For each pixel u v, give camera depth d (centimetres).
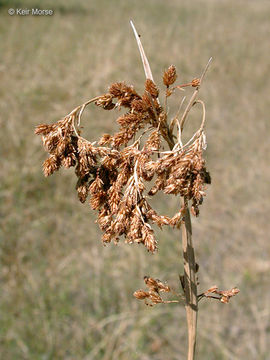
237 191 704
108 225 151
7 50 988
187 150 139
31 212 572
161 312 455
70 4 1848
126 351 415
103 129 711
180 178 135
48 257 515
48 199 600
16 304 444
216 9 2455
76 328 432
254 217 647
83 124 707
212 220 635
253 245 587
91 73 867
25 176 618
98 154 149
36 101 772
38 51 1006
